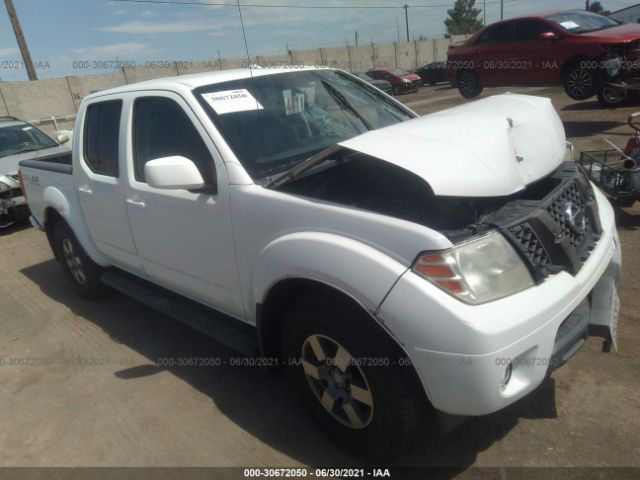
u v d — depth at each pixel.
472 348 1.88
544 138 2.55
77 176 4.05
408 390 2.12
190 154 2.97
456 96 18.36
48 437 2.97
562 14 10.25
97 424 3.03
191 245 3.03
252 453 2.66
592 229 2.59
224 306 3.03
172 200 3.03
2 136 8.34
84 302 4.75
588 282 2.28
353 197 2.54
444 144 2.21
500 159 2.21
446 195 2.01
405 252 2.02
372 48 38.69
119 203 3.55
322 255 2.20
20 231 7.46
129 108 3.41
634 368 2.92
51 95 24.62
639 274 3.92
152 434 2.88
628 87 8.88
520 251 2.07
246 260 2.70
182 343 3.83
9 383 3.56
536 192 2.61
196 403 3.11
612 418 2.60
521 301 1.99
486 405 1.95
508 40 10.72
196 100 2.95
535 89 15.82
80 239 4.23
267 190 2.56
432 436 2.59
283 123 3.07
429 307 1.93
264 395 3.12
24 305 4.84
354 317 2.19
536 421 2.64
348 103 3.47
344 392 2.44
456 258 1.95
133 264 3.73
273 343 2.73
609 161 5.05
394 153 2.15
